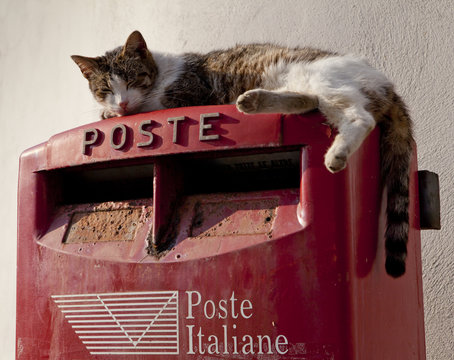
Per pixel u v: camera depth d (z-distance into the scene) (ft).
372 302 5.24
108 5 13.05
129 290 5.52
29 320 6.13
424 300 7.91
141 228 5.73
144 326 5.43
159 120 5.61
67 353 5.82
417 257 6.42
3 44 15.11
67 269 5.91
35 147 6.50
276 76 7.62
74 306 5.82
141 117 5.74
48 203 6.41
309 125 5.11
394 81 8.60
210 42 11.09
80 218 6.20
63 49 13.76
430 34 8.36
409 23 8.59
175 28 11.73
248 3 10.62
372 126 5.95
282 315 4.92
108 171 6.40
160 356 5.34
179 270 5.30
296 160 5.57
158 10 12.10
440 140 8.07
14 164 14.34
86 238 5.98
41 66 14.19
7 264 13.71
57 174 6.52
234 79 8.11
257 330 4.99
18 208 6.46
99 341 5.65
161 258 5.41
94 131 5.97
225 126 5.33
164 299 5.35
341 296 4.82
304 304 4.87
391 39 8.74
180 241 5.45
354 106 6.24
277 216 5.15
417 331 6.24
